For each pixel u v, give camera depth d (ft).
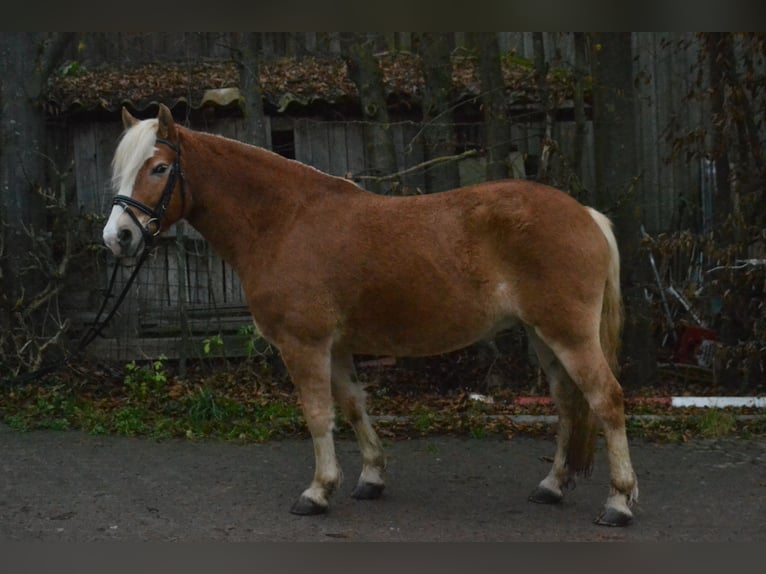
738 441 20.53
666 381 26.66
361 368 27.37
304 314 14.57
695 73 31.27
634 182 24.58
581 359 14.01
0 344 24.41
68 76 31.07
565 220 14.12
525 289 14.12
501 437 20.95
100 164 29.12
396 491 16.81
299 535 14.30
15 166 25.27
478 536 14.24
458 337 14.67
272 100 28.89
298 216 14.99
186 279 28.48
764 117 25.95
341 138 29.35
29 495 16.47
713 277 26.12
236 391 24.77
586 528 14.58
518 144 29.17
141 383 24.58
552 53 32.60
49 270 25.17
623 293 25.27
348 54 27.35
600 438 20.89
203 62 33.42
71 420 22.29
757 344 24.63
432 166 26.04
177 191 14.98
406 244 14.43
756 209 25.58
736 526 14.67
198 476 17.79
